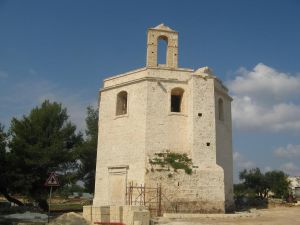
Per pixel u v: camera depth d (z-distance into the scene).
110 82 35.59
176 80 32.62
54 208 39.31
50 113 37.16
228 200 33.81
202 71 33.03
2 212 29.81
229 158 35.38
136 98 32.66
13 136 34.81
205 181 29.73
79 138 39.06
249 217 27.78
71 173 36.59
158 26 35.19
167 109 31.95
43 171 34.47
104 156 33.91
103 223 20.98
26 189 33.09
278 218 27.22
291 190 71.38
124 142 32.56
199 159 30.27
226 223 23.20
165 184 29.17
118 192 31.56
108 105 35.06
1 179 32.75
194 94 31.52
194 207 29.05
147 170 29.55
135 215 20.55
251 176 70.81
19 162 33.28
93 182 47.03
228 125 36.22
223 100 35.78
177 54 34.91
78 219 22.45
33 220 23.89
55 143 35.16
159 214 28.42
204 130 30.98
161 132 31.31
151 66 32.88
